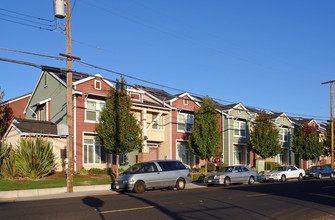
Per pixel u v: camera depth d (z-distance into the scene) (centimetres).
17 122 2603
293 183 2564
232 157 3838
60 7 1806
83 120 2675
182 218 1063
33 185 1927
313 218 1121
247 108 4209
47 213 1138
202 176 2805
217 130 2997
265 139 3472
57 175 2342
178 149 3438
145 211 1180
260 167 3681
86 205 1329
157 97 3378
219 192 1850
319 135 5359
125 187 1844
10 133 2642
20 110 3712
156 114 3288
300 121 5147
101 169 2633
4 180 2055
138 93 3080
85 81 2716
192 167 3556
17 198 1694
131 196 1666
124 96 2344
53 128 2667
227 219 1062
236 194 1736
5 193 1716
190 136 3041
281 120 4666
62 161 2481
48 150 2236
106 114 2327
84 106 2694
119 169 2811
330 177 3466
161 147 3356
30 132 2447
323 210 1278
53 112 2898
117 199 1527
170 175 2003
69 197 1698
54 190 1881
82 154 2642
